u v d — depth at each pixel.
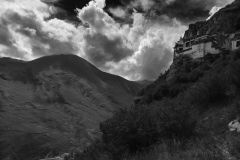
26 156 147.25
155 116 14.57
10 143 157.62
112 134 15.01
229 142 9.62
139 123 14.63
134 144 14.24
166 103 14.66
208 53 54.06
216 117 14.28
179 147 11.20
